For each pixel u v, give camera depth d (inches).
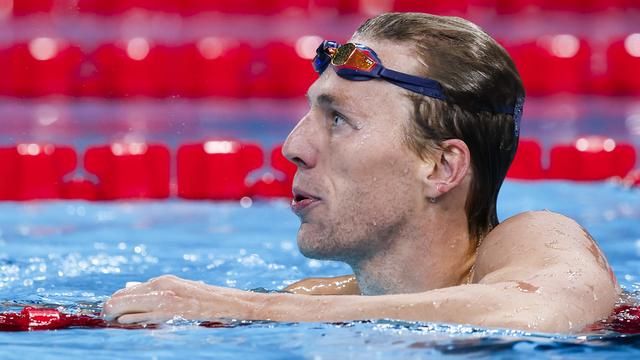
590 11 1254.3
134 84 1128.8
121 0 1234.0
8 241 549.3
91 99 1129.4
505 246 245.0
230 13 1248.8
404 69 242.2
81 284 370.6
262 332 222.8
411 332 217.8
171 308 235.3
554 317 217.9
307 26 1251.2
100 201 809.5
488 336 213.0
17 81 1113.4
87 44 1186.6
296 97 1149.7
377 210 242.2
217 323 232.1
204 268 431.5
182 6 1243.2
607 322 229.5
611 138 982.4
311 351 206.8
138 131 1001.5
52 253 490.0
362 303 229.9
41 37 1200.2
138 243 541.3
